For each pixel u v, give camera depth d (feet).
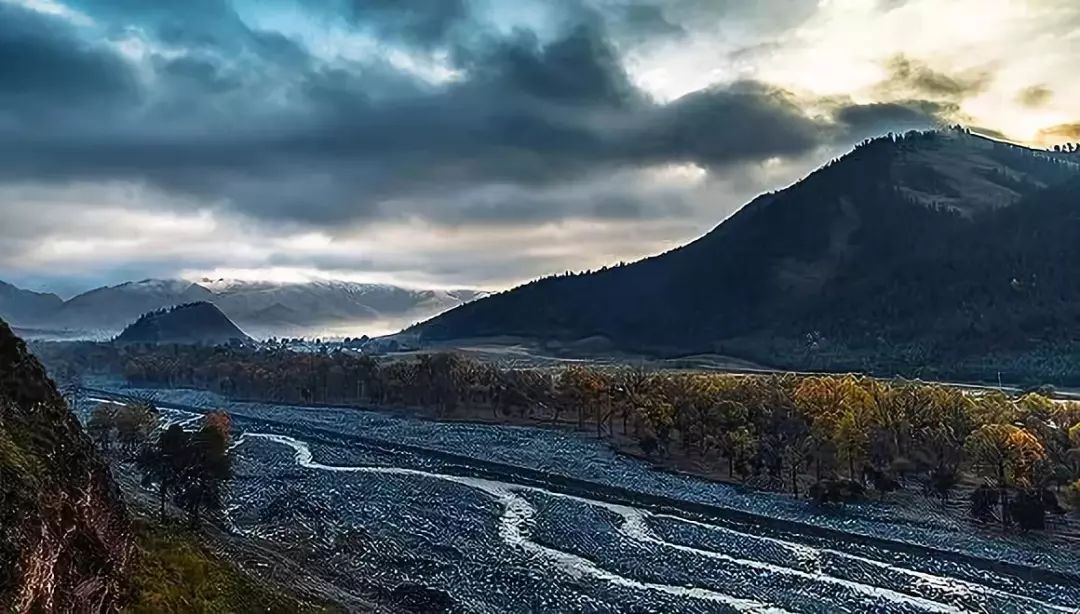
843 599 298.97
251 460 575.79
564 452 616.39
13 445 136.87
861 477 492.54
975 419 513.04
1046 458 437.99
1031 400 557.74
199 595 196.24
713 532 396.98
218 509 386.52
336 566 318.65
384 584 298.97
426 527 392.27
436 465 573.33
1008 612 293.02
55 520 135.13
